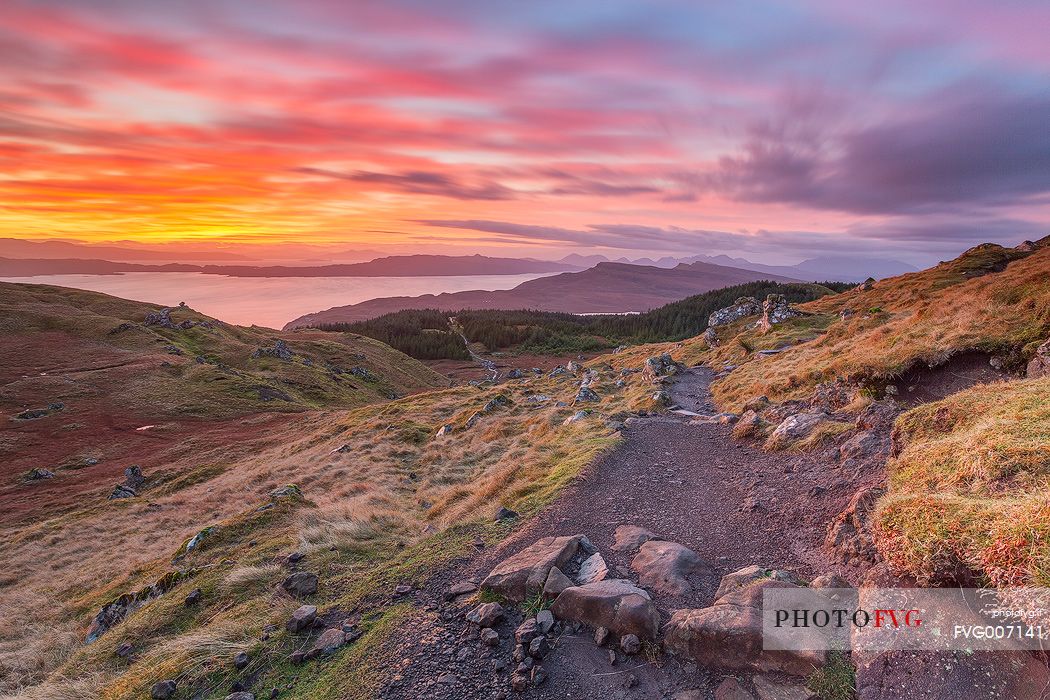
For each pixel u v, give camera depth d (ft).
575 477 40.55
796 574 22.11
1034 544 13.97
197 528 67.51
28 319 282.77
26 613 44.09
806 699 14.84
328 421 168.14
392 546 33.53
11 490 126.41
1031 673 12.42
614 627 19.30
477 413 100.63
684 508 33.50
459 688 17.88
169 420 189.26
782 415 52.95
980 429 22.89
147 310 342.85
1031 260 127.34
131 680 21.79
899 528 18.52
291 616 24.06
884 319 94.43
